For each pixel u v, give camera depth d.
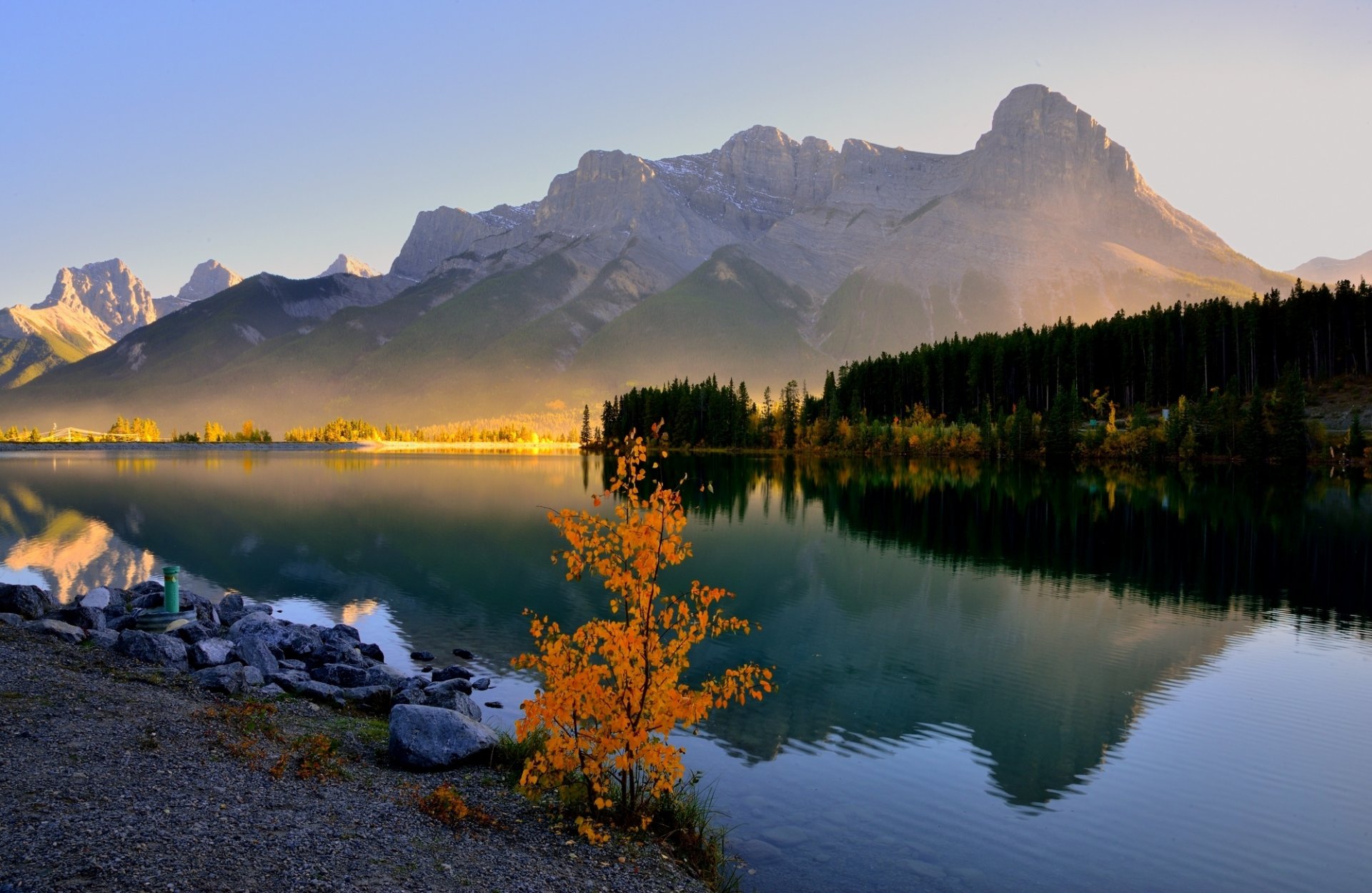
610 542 13.35
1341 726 23.02
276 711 18.45
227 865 9.60
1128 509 83.31
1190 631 34.75
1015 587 44.34
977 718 23.48
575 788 13.61
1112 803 18.02
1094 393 186.25
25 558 50.78
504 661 28.08
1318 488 106.19
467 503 88.62
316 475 141.62
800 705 24.52
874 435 193.50
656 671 13.39
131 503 87.44
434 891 9.91
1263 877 14.95
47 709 15.20
